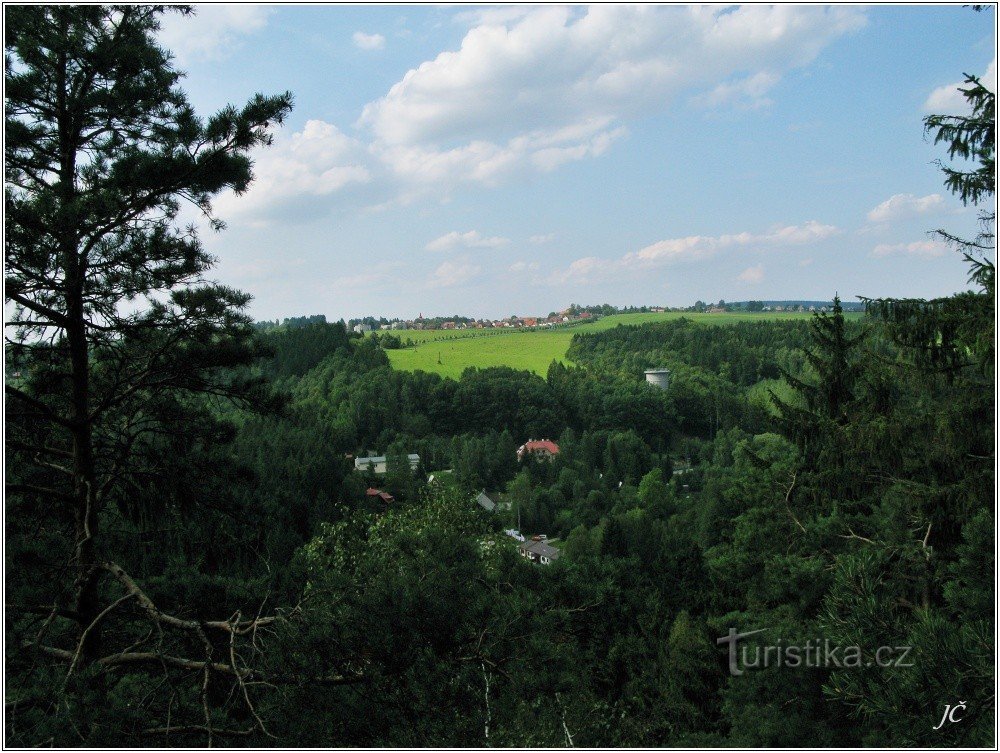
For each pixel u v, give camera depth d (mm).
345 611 6500
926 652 4285
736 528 16375
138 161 8617
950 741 4113
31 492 8945
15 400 8547
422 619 6383
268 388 10805
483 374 117812
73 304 8727
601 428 107938
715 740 10789
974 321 8859
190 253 9633
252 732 6355
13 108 8523
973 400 9125
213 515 10547
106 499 9812
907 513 10367
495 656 6418
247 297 10109
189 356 9773
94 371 10008
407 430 95750
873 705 4391
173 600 8984
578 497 73125
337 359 109125
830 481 13570
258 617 7277
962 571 6305
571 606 9117
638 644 11102
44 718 5719
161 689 7262
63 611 8078
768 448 17109
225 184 8984
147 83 9320
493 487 80812
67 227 7895
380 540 12227
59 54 8703
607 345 154125
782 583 10680
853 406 12625
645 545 42156
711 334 144250
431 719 5996
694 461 101312
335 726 6059
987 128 8141
